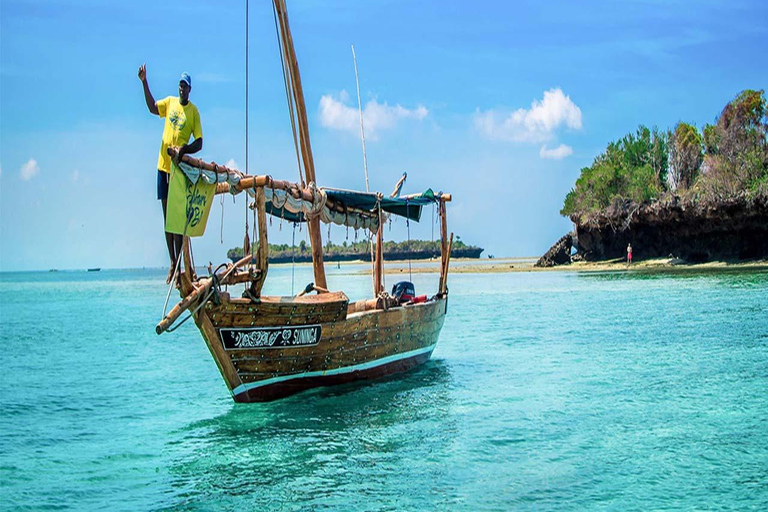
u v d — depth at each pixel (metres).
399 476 9.48
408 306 16.52
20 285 113.31
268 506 8.57
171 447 11.17
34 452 11.11
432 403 13.56
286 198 13.75
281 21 16.06
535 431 11.49
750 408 12.64
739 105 62.03
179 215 10.91
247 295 12.08
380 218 18.05
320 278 16.53
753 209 56.31
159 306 49.34
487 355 19.52
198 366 19.91
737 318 25.67
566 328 25.19
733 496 8.58
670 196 64.06
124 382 17.36
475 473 9.54
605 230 74.56
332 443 11.02
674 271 57.66
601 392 14.25
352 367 14.71
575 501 8.50
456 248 199.75
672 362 17.39
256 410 12.97
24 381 17.64
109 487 9.38
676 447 10.47
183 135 11.04
